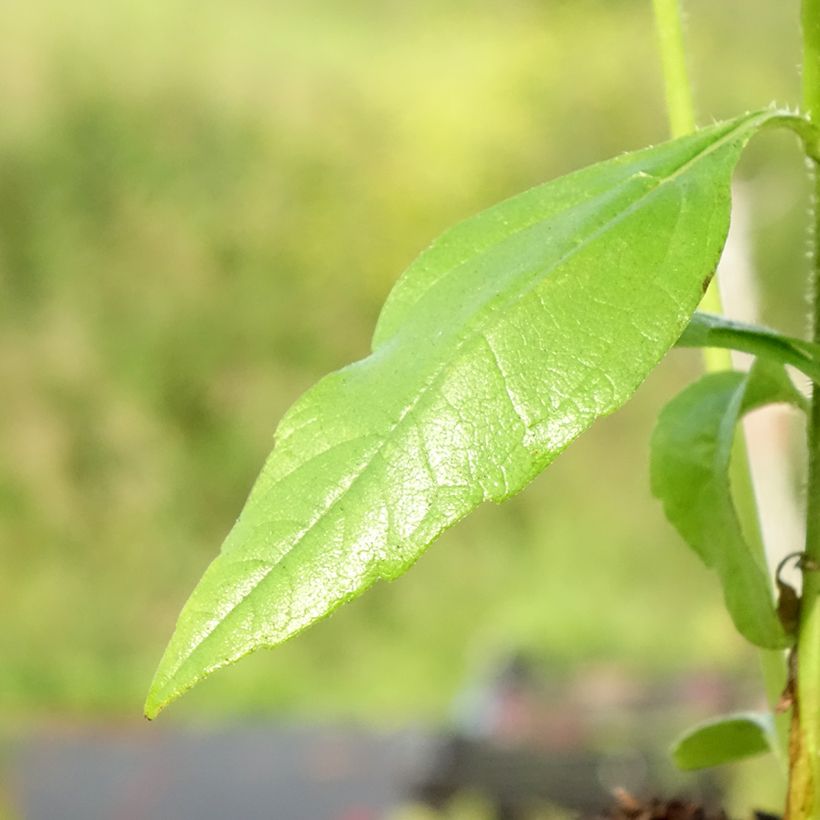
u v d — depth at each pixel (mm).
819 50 304
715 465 321
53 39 3412
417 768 1703
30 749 1915
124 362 3141
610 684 2000
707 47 3213
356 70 3711
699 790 1383
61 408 3037
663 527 3002
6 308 3096
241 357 3258
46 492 2924
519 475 274
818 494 309
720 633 2553
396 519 274
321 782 1756
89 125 3332
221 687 2367
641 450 3115
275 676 2459
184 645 272
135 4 3557
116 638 2721
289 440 279
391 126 3568
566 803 1486
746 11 3244
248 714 2219
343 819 1626
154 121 3412
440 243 289
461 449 275
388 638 2715
